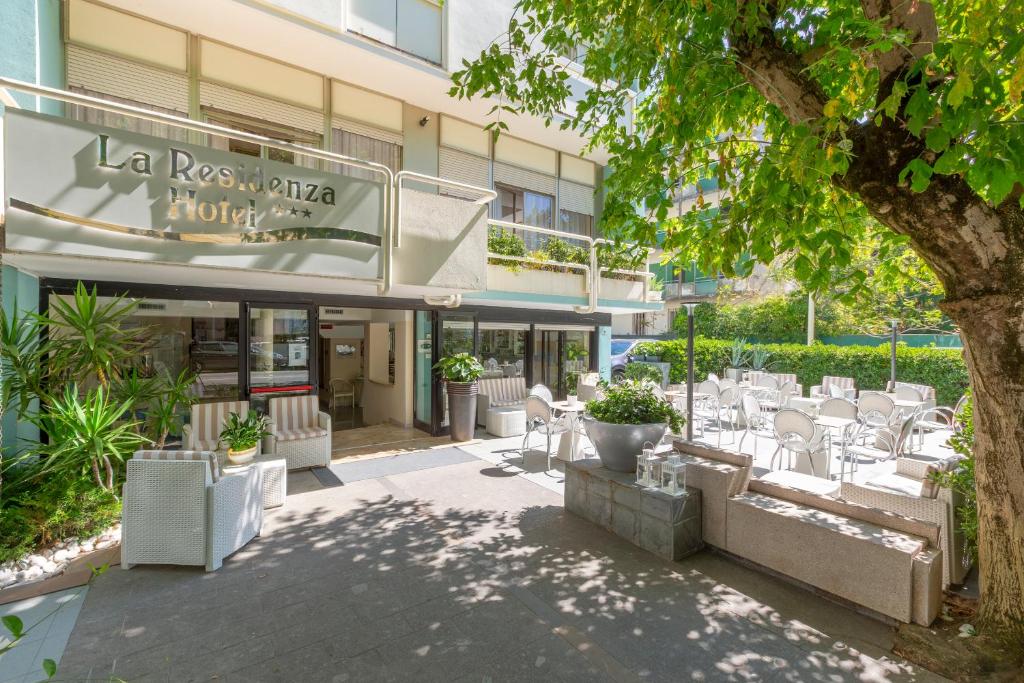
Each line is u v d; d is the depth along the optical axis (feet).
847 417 23.89
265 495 17.79
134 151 14.62
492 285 28.99
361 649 10.23
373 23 25.89
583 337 41.96
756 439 29.43
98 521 14.78
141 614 11.35
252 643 10.37
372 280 19.10
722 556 14.47
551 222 38.14
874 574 11.19
